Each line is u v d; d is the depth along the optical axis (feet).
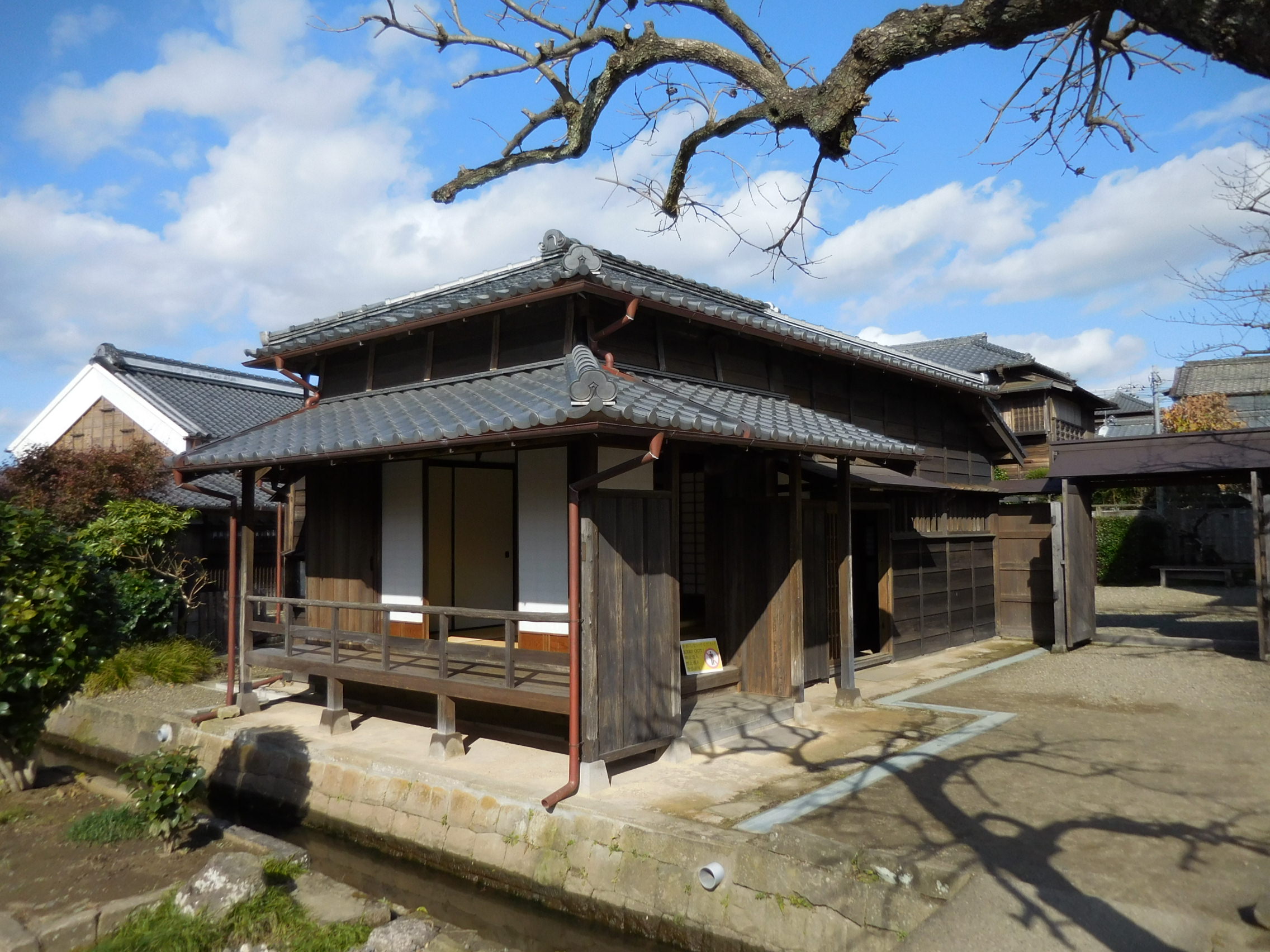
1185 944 12.82
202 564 48.24
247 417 60.85
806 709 27.07
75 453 45.52
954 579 42.14
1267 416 84.33
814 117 14.79
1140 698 29.25
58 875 16.98
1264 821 17.37
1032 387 82.38
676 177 19.86
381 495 29.35
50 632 20.56
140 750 30.89
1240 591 61.87
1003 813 18.17
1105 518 74.69
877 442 27.86
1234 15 8.59
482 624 30.73
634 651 21.68
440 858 21.29
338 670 27.02
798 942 15.35
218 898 15.48
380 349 31.24
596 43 18.43
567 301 24.63
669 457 23.56
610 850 18.33
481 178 19.77
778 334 28.76
